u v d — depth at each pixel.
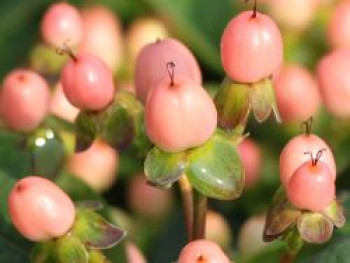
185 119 0.20
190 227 0.22
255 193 0.31
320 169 0.21
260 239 0.28
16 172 0.25
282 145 0.31
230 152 0.21
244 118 0.21
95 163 0.30
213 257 0.20
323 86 0.30
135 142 0.22
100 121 0.22
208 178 0.21
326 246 0.23
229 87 0.21
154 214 0.31
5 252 0.24
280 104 0.31
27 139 0.24
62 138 0.24
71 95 0.22
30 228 0.21
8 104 0.24
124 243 0.23
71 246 0.21
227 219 0.31
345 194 0.24
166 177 0.21
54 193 0.21
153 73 0.22
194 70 0.22
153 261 0.29
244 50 0.21
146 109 0.20
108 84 0.22
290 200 0.21
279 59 0.21
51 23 0.25
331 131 0.30
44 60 0.28
